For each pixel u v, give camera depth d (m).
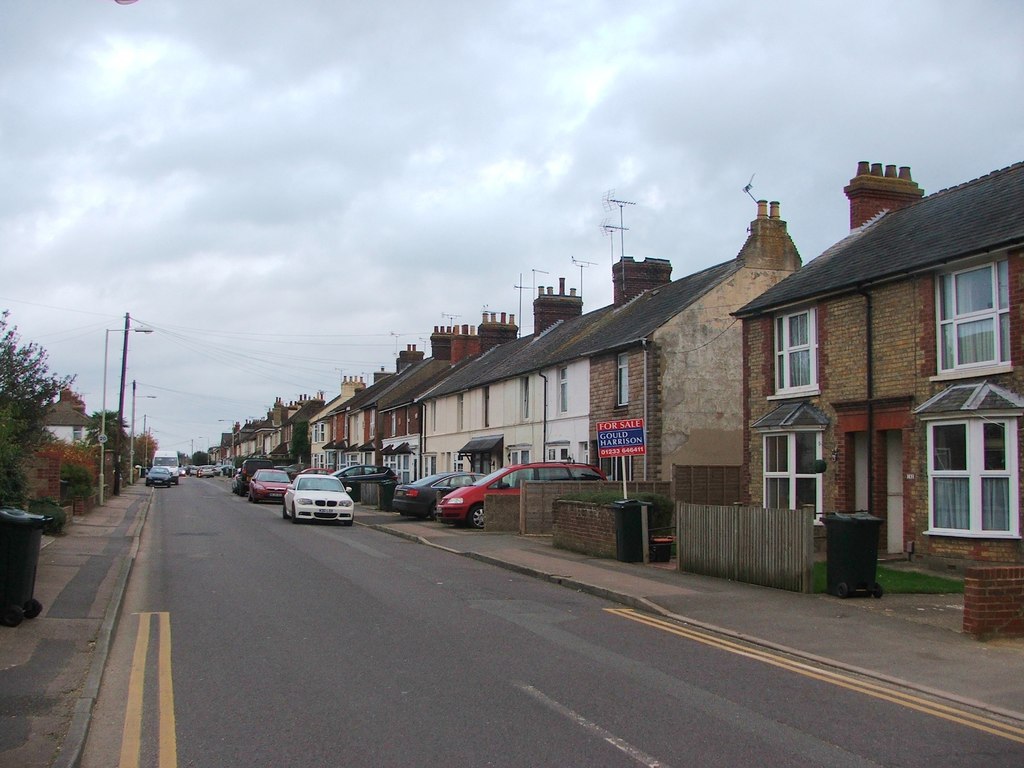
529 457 33.50
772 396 19.83
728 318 26.14
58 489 23.53
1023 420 13.80
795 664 8.78
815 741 6.29
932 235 16.83
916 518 15.69
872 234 19.83
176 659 8.66
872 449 16.92
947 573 14.78
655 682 7.91
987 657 9.01
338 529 25.02
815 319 18.70
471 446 37.88
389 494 33.47
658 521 17.59
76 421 62.31
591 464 27.89
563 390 31.12
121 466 54.31
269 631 10.02
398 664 8.46
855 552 12.45
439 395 44.25
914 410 15.91
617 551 16.75
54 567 14.52
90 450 35.88
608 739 6.25
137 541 19.78
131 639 9.59
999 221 15.07
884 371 16.67
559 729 6.46
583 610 11.89
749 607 11.75
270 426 124.06
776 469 19.62
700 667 8.56
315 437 84.19
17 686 7.41
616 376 27.36
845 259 19.05
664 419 25.28
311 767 5.68
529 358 35.25
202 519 27.64
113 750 6.05
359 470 41.75
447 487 28.11
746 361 20.88
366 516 30.64
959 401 14.58
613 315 32.16
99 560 15.65
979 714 7.11
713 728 6.55
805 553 12.79
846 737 6.40
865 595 12.50
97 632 9.58
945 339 15.52
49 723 6.44
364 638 9.66
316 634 9.87
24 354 18.86
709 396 25.80
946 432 15.16
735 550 14.08
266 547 19.12
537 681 7.86
